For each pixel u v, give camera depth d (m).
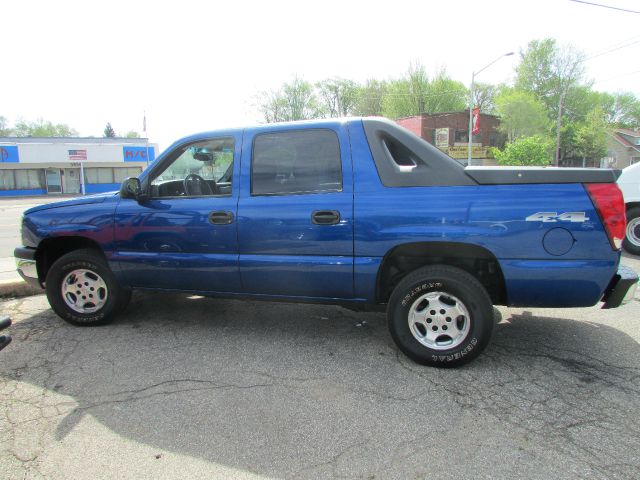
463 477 2.23
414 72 47.00
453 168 3.34
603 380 3.24
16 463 2.38
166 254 4.03
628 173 7.86
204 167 4.12
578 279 3.14
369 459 2.39
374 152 3.50
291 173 3.70
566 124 53.72
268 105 51.53
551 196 3.14
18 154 37.56
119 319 4.62
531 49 55.44
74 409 2.91
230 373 3.41
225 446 2.52
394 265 3.71
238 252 3.81
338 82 54.09
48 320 4.62
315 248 3.59
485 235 3.22
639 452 2.41
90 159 39.91
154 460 2.40
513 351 3.74
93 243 4.41
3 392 3.14
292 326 4.39
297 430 2.66
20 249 4.49
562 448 2.45
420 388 3.15
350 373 3.39
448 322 3.42
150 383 3.26
